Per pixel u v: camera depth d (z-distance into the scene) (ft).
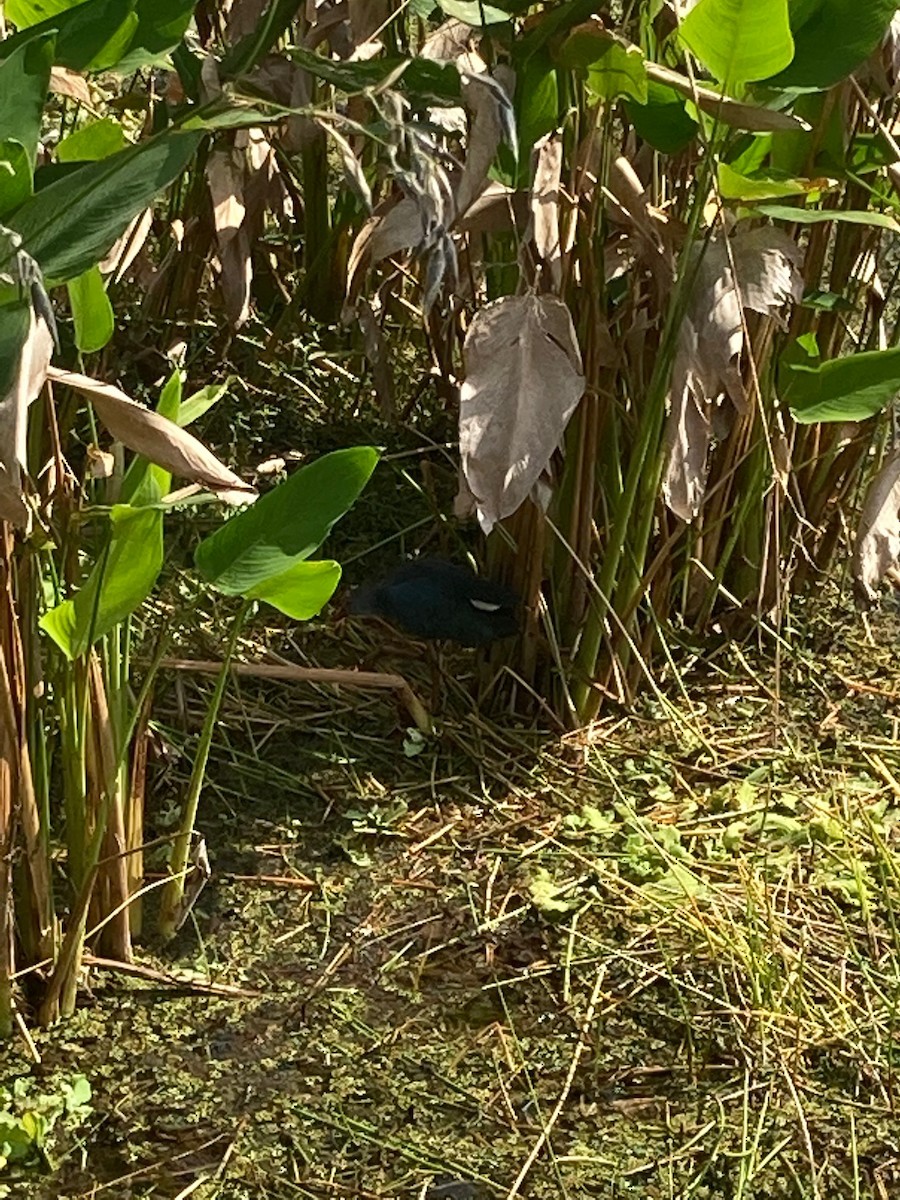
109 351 9.18
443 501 9.30
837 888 6.80
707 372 6.75
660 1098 5.77
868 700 8.17
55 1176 5.32
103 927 6.09
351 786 7.30
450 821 7.14
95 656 5.58
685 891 6.66
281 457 9.23
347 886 6.74
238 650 8.02
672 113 6.63
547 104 6.36
